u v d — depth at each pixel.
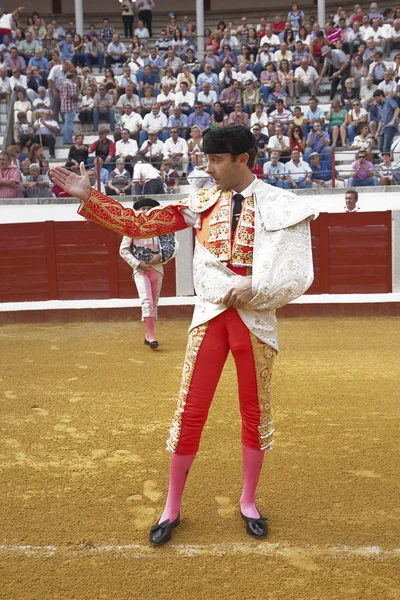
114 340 6.82
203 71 13.59
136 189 9.55
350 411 3.99
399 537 2.41
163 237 5.85
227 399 4.27
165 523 2.41
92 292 8.73
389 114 11.17
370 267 8.58
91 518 2.59
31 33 15.12
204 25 18.41
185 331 7.41
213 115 11.47
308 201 9.44
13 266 8.68
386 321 7.97
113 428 3.71
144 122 11.54
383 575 2.16
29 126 11.53
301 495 2.78
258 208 2.26
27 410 4.08
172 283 8.70
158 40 15.64
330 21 14.97
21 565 2.24
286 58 13.80
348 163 10.62
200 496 2.77
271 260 2.18
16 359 5.78
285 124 11.30
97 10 18.67
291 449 3.33
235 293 2.21
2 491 2.85
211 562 2.25
